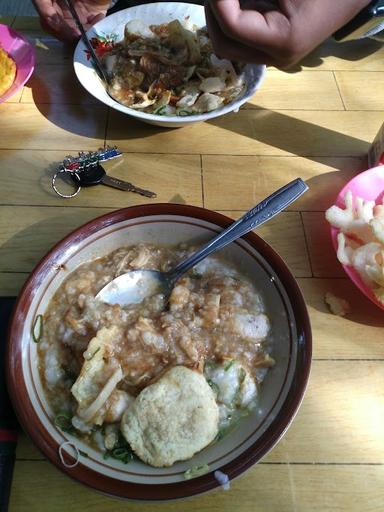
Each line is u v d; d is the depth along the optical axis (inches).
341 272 13.9
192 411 9.7
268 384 10.8
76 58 17.5
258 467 10.3
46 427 9.4
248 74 17.6
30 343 10.7
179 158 16.7
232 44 12.2
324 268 14.0
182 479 8.9
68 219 14.7
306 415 11.1
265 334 11.6
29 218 14.7
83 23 21.3
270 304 11.9
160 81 17.5
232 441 9.8
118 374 10.4
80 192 15.4
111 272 12.5
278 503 9.9
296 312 11.0
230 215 15.1
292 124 18.1
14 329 10.3
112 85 17.6
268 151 17.1
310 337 10.4
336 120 18.3
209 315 11.5
